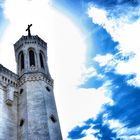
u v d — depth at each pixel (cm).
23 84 3684
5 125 3069
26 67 3925
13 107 3400
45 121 3112
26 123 3103
